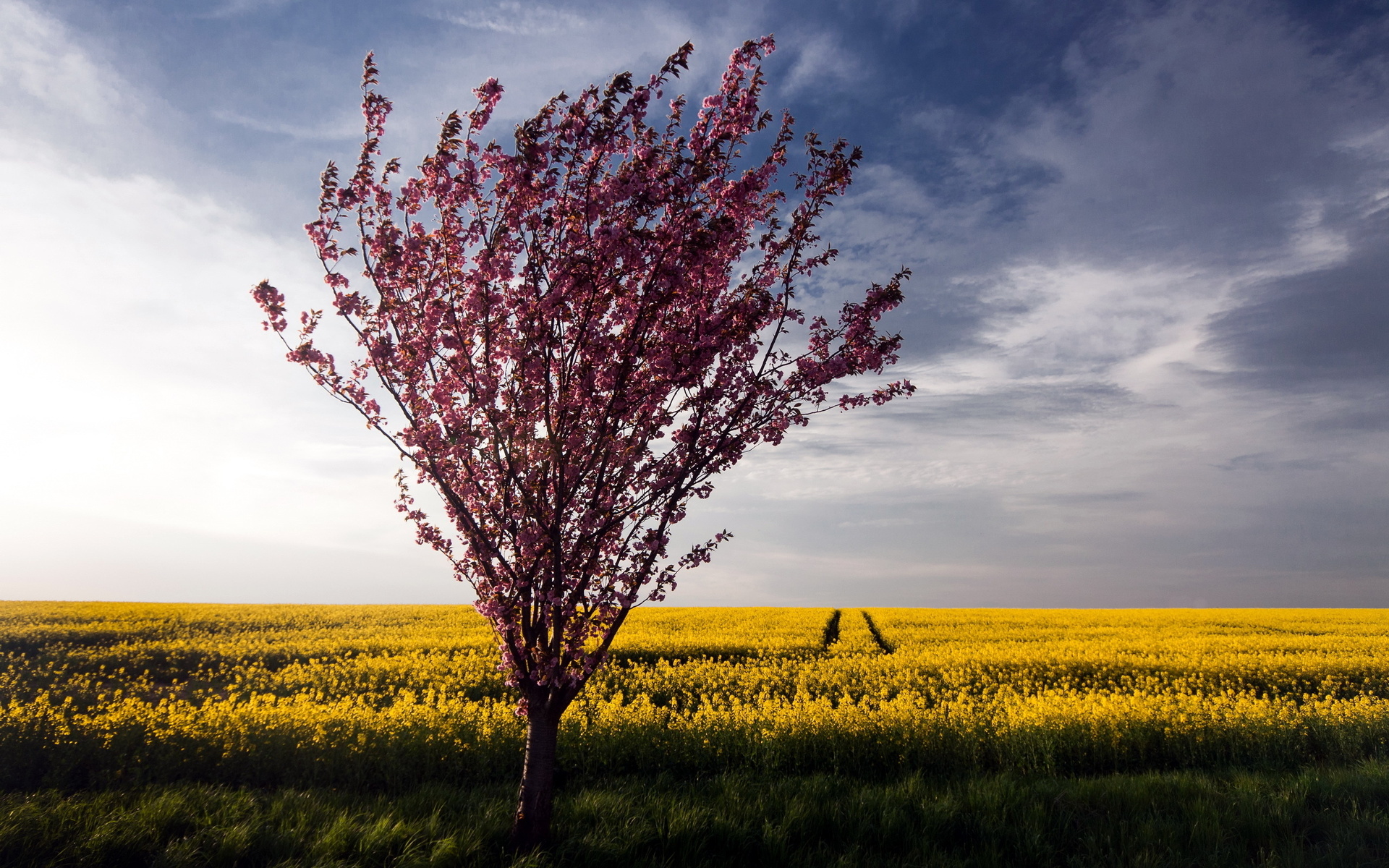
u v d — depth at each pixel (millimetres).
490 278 6324
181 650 21391
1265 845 7129
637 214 6270
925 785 9141
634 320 6914
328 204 6242
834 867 6680
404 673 17703
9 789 8875
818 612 39406
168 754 9672
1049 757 10055
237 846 6672
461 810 8219
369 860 6582
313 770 9703
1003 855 7047
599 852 6594
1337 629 31125
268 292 6246
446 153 6191
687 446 6645
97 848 6586
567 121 6211
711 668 18203
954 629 30031
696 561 6688
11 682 15547
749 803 8203
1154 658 20203
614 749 10492
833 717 11352
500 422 6410
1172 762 10711
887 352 7160
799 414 6879
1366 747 10648
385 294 6406
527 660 6590
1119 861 6848
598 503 6613
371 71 6473
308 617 32094
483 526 6668
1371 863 6578
